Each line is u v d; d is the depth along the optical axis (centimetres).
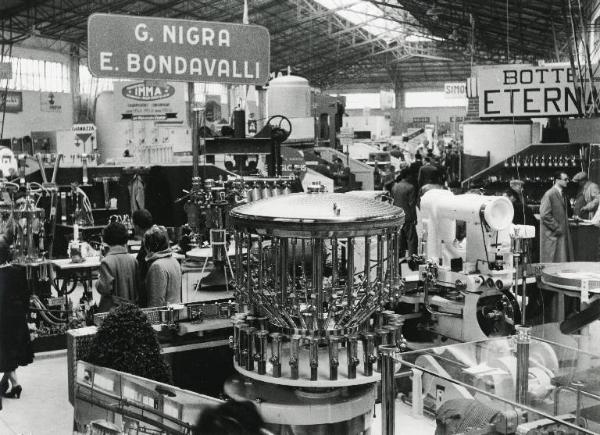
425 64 4422
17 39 2520
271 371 302
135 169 1003
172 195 970
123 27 407
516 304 441
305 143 1262
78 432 271
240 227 304
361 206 298
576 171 1236
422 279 450
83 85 3028
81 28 2691
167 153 1360
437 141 2883
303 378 290
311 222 276
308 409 291
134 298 510
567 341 345
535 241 834
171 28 419
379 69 4541
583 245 884
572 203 1168
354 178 1662
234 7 2811
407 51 3981
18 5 2309
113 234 507
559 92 829
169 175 970
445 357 273
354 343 291
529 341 289
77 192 848
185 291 501
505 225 423
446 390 260
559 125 1304
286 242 288
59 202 885
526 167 1269
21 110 2477
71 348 335
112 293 504
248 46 440
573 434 218
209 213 457
